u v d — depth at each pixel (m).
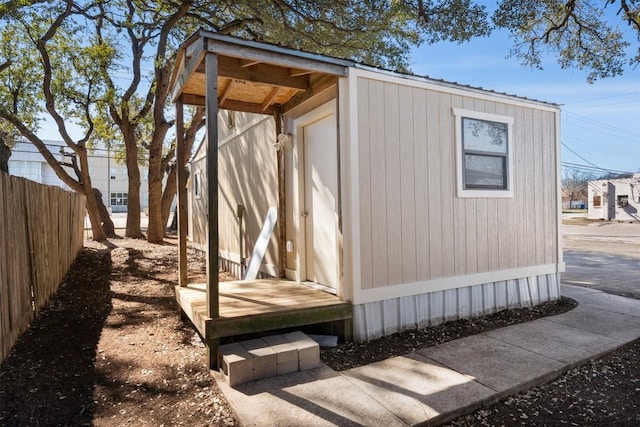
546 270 5.40
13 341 3.59
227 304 3.69
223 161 8.11
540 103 5.36
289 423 2.36
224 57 3.94
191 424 2.43
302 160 4.93
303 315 3.55
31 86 10.45
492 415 2.57
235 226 7.36
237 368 2.88
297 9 9.48
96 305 5.15
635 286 6.70
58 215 5.99
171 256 8.90
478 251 4.76
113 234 12.77
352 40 10.16
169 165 15.79
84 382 2.97
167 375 3.10
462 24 8.20
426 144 4.37
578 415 2.57
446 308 4.48
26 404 2.63
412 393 2.74
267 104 5.16
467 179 4.70
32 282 4.42
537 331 4.13
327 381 2.94
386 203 4.05
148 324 4.41
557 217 5.54
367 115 3.95
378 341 3.87
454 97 4.61
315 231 4.69
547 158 5.46
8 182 3.61
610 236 18.27
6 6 8.02
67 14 9.62
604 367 3.30
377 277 3.97
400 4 8.62
